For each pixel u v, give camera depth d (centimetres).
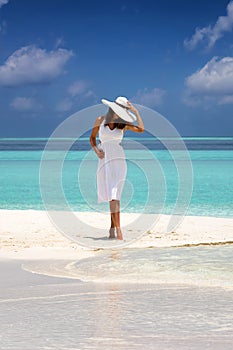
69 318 412
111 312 431
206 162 3653
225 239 835
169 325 392
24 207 1352
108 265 635
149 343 349
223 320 405
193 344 347
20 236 866
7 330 381
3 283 548
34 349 338
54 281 558
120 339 358
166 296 486
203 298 478
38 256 698
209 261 649
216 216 1192
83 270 610
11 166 3338
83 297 483
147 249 745
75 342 352
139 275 580
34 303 462
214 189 1802
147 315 420
